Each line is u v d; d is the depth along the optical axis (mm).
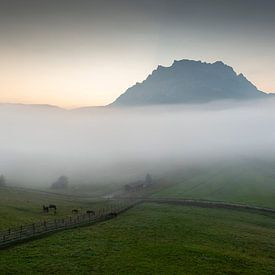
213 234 77375
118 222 86188
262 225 94500
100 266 53594
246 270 56625
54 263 53719
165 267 54656
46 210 96375
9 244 61281
